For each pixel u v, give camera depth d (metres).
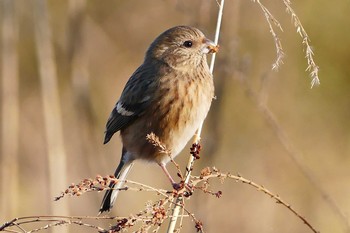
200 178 7.01
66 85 15.80
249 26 14.58
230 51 10.91
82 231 13.11
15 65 12.99
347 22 14.95
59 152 11.70
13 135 12.87
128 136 9.50
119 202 14.52
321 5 14.94
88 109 13.34
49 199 11.60
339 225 13.48
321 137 15.09
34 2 12.17
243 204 14.14
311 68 7.42
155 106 9.19
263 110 10.36
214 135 12.19
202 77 9.32
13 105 13.02
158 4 17.23
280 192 14.27
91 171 13.27
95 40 17.19
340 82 15.05
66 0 16.62
